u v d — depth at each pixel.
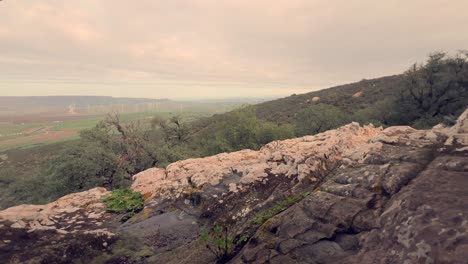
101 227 9.70
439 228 4.03
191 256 7.32
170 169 14.09
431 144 6.90
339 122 38.59
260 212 8.21
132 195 12.09
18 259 6.92
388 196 5.55
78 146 25.77
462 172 5.15
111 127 30.50
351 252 4.88
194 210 10.19
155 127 37.06
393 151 7.10
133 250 8.09
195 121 71.19
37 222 9.00
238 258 6.01
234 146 32.78
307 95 91.94
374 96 64.94
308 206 6.29
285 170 10.06
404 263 3.98
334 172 8.48
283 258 5.30
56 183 22.31
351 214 5.52
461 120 7.07
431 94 33.19
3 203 26.81
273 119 66.31
